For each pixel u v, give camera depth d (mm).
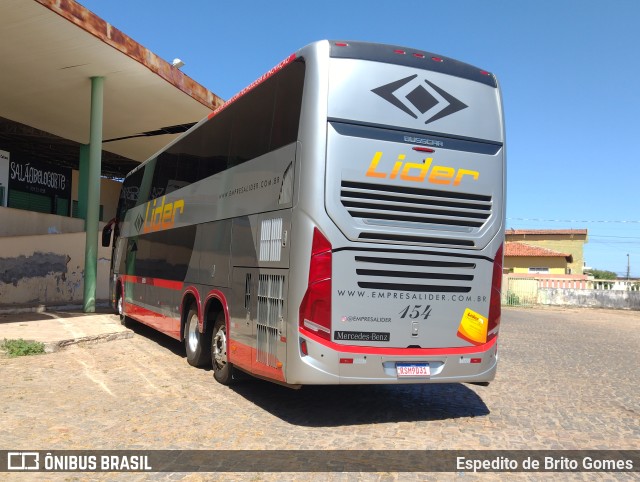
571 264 56344
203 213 8555
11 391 6945
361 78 5949
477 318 6332
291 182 5996
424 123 6125
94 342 10836
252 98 7215
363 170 5828
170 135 22516
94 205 15867
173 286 9789
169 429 5637
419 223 6047
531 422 6375
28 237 16875
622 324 22219
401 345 5965
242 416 6207
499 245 6457
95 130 15828
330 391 7645
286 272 5941
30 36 13211
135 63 14867
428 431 5895
